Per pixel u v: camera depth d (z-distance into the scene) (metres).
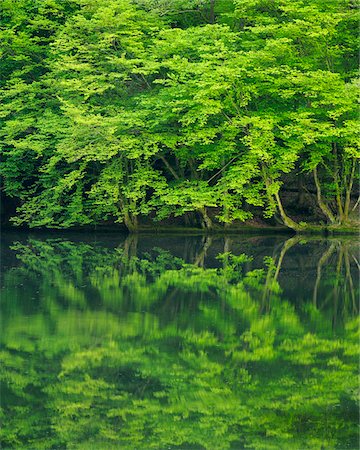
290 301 19.59
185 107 33.00
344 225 36.41
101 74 35.41
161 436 11.01
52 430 11.14
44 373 13.48
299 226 36.47
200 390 12.76
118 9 34.41
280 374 13.53
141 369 13.77
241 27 36.41
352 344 15.53
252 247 31.52
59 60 35.12
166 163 36.06
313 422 11.48
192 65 31.64
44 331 16.17
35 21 36.31
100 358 14.36
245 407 12.02
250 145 32.72
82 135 33.28
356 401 12.30
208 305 19.00
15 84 35.75
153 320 17.33
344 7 33.53
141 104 33.19
